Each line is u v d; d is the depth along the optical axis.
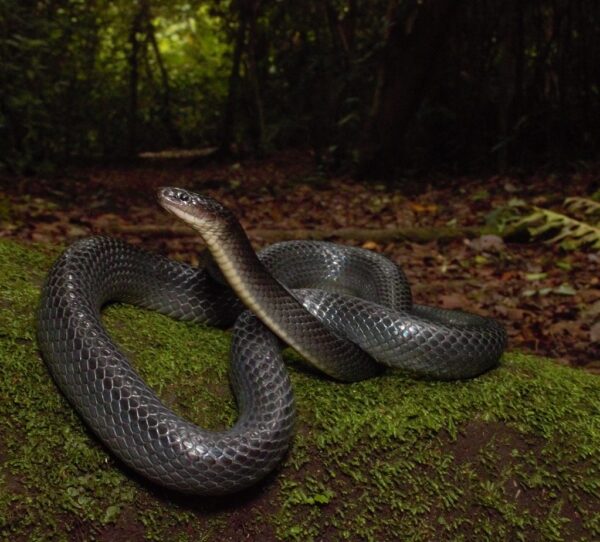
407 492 0.57
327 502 0.55
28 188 1.85
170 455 0.50
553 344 1.01
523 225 1.52
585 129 2.30
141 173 2.53
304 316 0.60
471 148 2.43
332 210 1.91
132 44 3.04
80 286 0.59
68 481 0.52
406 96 2.28
